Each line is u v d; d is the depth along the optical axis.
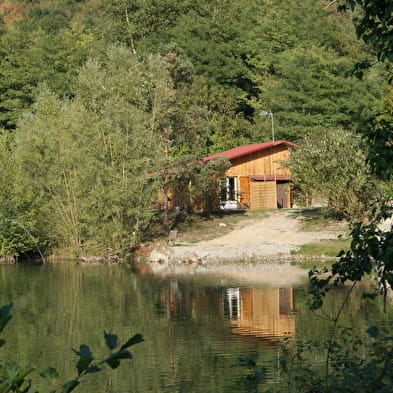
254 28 117.25
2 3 183.12
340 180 52.34
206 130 63.81
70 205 56.69
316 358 18.16
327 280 11.05
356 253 10.67
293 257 47.47
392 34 10.17
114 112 55.25
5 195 56.31
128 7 115.00
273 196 69.31
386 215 10.86
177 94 67.38
